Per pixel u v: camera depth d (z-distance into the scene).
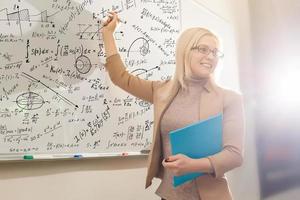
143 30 1.72
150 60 1.72
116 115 1.65
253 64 1.95
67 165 1.58
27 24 1.53
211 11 1.88
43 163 1.55
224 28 1.90
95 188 1.62
